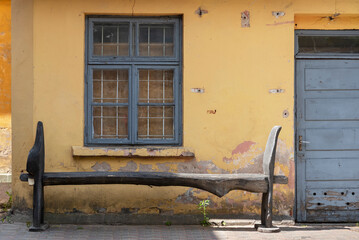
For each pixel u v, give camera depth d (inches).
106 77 279.4
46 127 271.0
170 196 274.5
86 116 276.7
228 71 276.2
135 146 277.3
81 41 272.8
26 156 272.1
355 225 282.4
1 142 356.2
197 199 275.3
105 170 272.1
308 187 288.5
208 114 275.4
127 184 266.5
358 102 290.0
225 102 275.7
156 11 274.1
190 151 270.8
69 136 271.6
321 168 289.3
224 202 276.4
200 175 248.7
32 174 246.7
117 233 250.2
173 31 280.7
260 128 276.7
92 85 278.2
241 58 276.8
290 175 277.6
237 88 276.4
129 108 278.5
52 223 268.7
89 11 272.4
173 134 280.7
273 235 247.9
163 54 280.8
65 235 243.4
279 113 277.1
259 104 276.8
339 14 280.4
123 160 272.4
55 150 270.8
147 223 271.7
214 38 276.1
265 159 255.0
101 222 270.5
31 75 271.1
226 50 276.4
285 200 278.4
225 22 276.5
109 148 269.7
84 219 270.5
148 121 280.7
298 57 287.9
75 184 248.2
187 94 275.1
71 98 271.9
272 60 277.3
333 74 290.0
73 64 272.2
